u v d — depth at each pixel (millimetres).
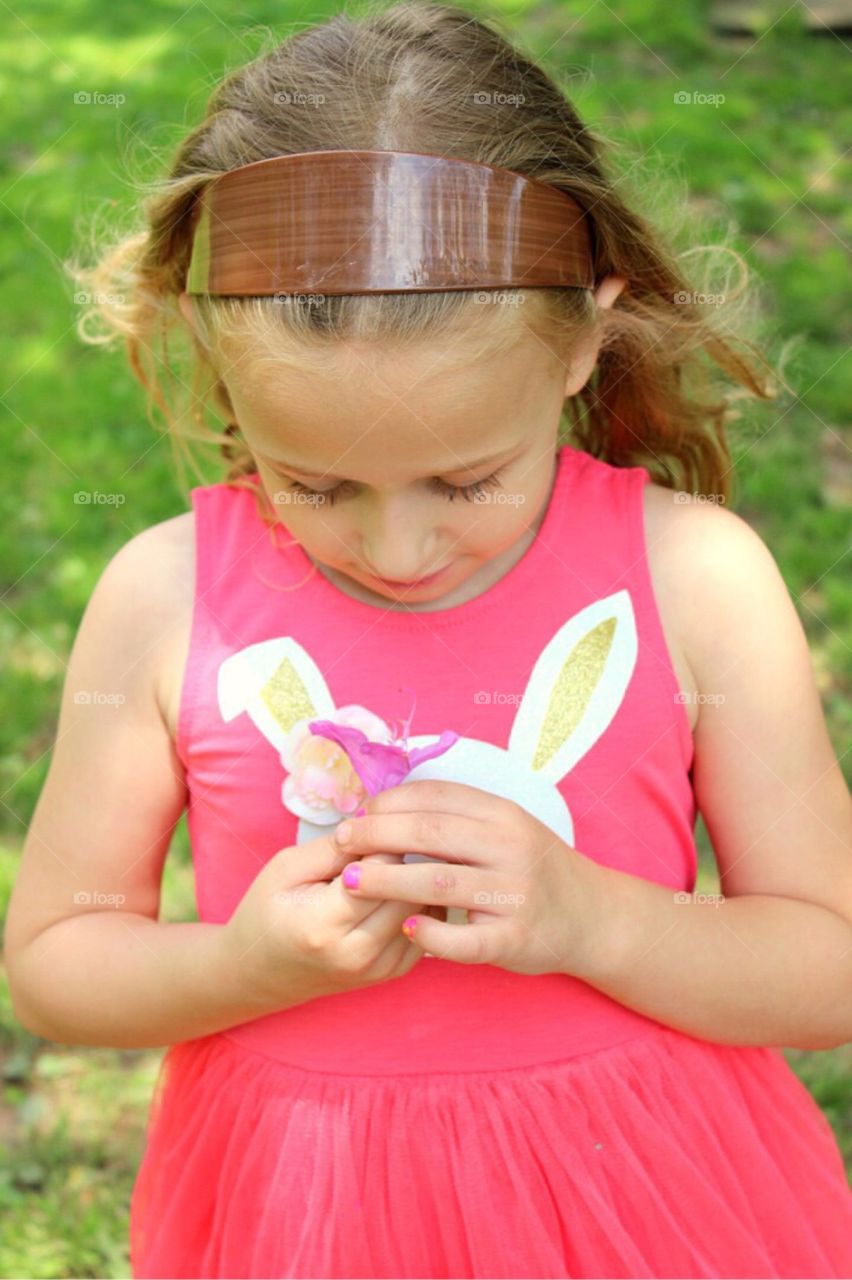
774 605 1080
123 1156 1516
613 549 1084
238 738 1075
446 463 966
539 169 1020
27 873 1110
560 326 1016
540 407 1001
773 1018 1049
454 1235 1026
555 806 1064
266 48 1150
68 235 3166
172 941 1065
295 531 1014
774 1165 1052
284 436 971
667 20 4145
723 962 1037
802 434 2514
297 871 1023
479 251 969
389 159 964
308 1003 1059
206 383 1129
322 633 1077
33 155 3543
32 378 2768
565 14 4188
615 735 1068
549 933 1007
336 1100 1045
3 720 2012
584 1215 1026
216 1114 1064
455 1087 1042
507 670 1071
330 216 963
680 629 1076
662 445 1188
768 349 2275
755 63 3982
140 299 1150
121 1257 1423
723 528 1087
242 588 1090
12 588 2277
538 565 1078
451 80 1024
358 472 969
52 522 2389
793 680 1076
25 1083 1590
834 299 2857
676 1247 1022
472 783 1063
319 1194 1030
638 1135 1037
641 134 3418
